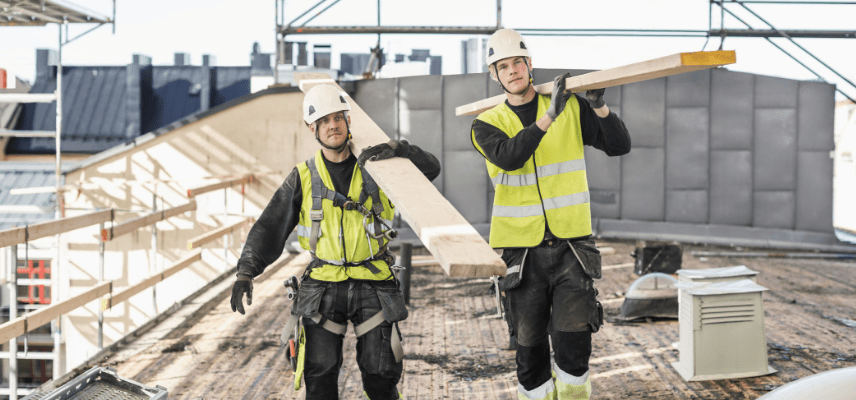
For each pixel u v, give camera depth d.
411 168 2.39
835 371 2.11
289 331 2.55
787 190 10.38
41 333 12.39
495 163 2.54
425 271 8.23
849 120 16.91
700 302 3.91
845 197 16.98
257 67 29.02
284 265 8.53
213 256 10.24
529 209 2.67
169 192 10.21
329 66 11.45
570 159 2.68
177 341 5.08
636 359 4.40
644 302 5.41
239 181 9.18
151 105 27.75
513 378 4.07
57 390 2.54
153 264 5.64
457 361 4.46
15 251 3.70
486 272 1.75
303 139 9.98
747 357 3.97
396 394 2.69
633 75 2.18
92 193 10.33
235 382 4.11
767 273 7.88
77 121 25.84
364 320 2.54
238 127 10.06
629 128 10.54
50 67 26.91
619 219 10.66
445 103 10.38
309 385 2.56
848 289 6.88
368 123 2.82
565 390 2.66
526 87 2.64
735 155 10.41
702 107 10.42
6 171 14.29
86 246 10.51
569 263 2.63
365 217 2.50
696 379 3.93
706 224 10.50
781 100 10.31
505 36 2.63
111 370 2.73
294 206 2.61
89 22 10.23
